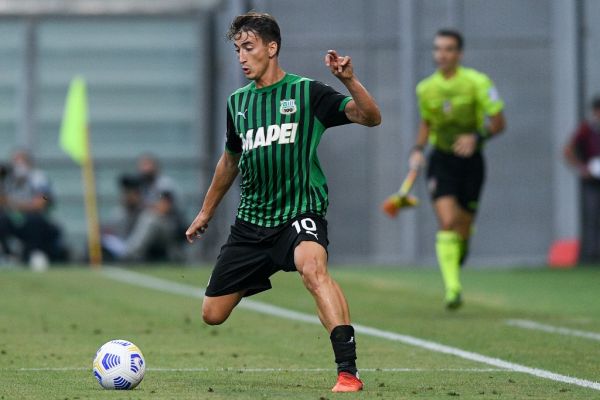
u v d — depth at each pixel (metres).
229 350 35.66
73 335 39.38
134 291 56.44
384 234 82.56
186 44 90.50
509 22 82.38
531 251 82.38
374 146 82.44
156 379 29.45
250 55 28.05
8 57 90.44
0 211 76.81
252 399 25.70
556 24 82.06
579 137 76.50
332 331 26.70
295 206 28.05
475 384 28.62
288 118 27.95
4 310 47.50
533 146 82.44
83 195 90.06
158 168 84.38
